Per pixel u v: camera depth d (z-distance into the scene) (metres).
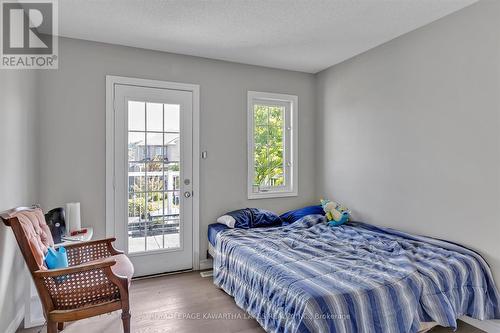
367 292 1.72
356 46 3.17
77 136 2.91
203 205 3.47
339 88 3.71
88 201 2.96
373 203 3.24
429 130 2.65
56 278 1.78
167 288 2.90
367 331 1.65
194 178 3.41
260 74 3.78
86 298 1.83
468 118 2.35
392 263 2.16
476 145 2.30
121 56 3.09
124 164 3.10
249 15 2.48
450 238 2.49
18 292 2.25
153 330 2.17
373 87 3.23
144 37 2.90
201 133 3.45
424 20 2.59
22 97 2.34
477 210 2.29
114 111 3.05
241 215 3.36
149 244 3.22
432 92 2.62
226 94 3.58
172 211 3.32
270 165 3.92
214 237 3.13
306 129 4.08
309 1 2.27
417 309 1.86
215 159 3.53
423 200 2.71
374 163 3.23
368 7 2.36
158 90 3.24
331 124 3.85
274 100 3.91
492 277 2.19
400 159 2.93
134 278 3.14
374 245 2.58
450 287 2.03
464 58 2.37
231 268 2.62
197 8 2.37
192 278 3.16
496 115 2.17
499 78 2.15
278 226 3.47
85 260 2.31
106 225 3.02
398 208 2.96
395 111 2.98
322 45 3.13
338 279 1.87
